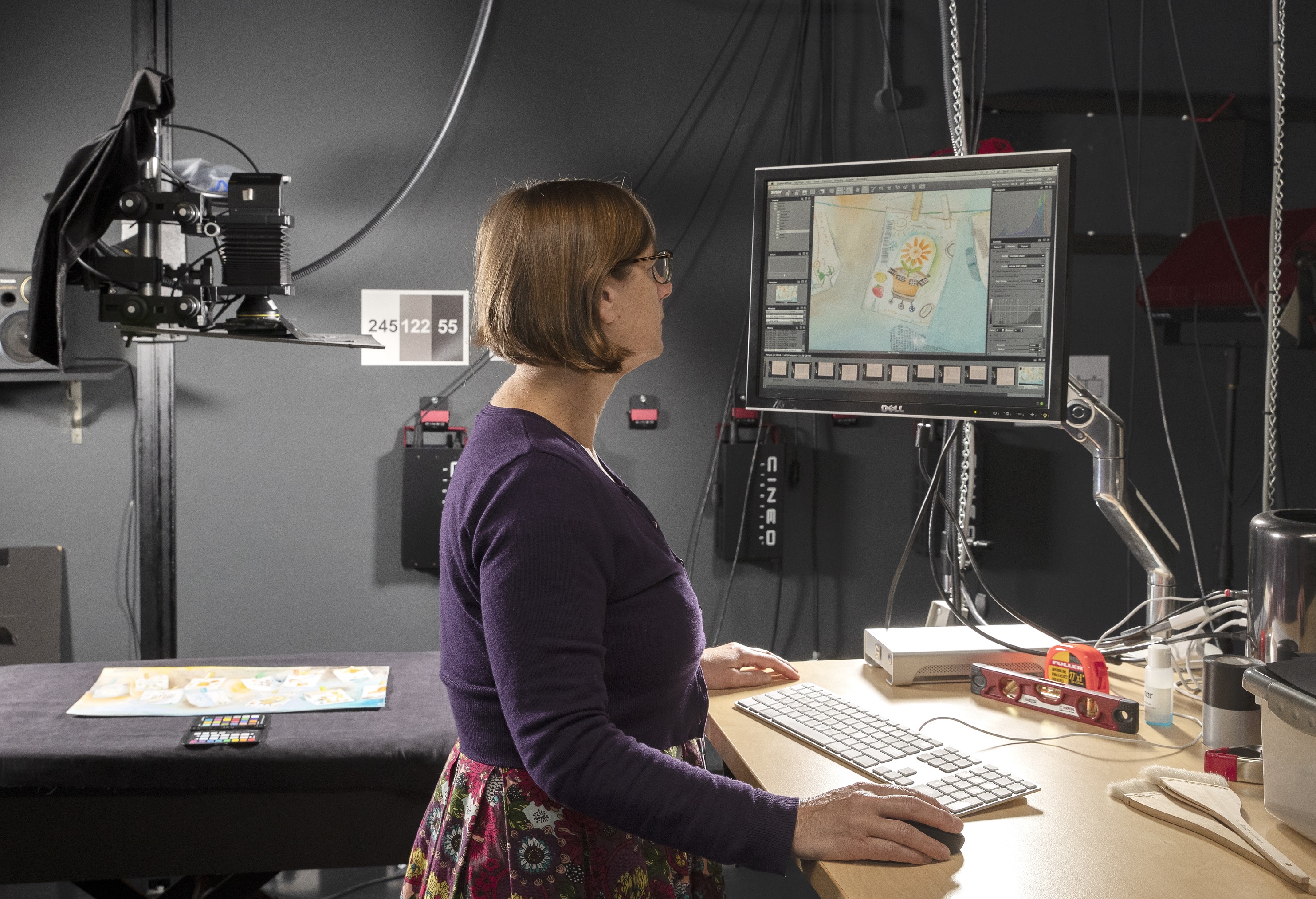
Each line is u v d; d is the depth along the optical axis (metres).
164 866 1.77
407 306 2.96
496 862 1.04
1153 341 2.94
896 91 3.11
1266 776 1.10
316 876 2.63
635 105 3.04
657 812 0.93
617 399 3.09
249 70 2.85
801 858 1.01
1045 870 1.00
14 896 2.47
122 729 1.82
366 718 1.90
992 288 1.52
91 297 2.80
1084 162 3.18
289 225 1.99
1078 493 3.26
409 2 2.90
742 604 3.17
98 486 2.85
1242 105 3.22
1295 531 1.36
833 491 3.19
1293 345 2.98
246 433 2.91
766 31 3.07
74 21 2.76
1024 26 3.13
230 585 2.93
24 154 2.76
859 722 1.35
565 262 1.04
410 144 2.93
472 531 0.99
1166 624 1.63
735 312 3.12
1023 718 1.43
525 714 0.93
